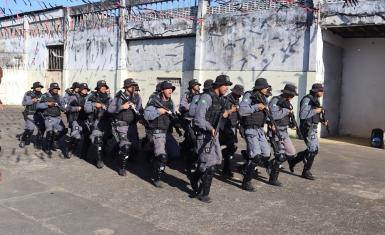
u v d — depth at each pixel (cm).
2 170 715
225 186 667
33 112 943
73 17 2005
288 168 819
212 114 575
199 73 1462
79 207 535
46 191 600
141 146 829
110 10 1795
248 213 539
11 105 2277
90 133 802
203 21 1448
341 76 1399
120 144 707
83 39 1944
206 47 1450
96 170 743
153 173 669
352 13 1130
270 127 678
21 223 470
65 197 575
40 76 2244
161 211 533
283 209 561
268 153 644
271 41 1288
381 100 1328
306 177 741
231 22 1379
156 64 1655
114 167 771
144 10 1664
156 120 639
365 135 1362
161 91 664
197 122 567
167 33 1580
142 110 743
